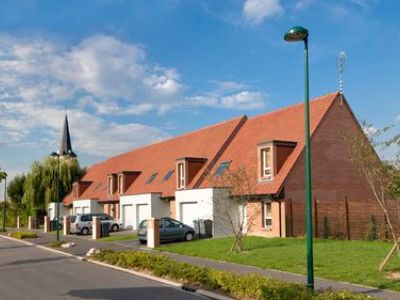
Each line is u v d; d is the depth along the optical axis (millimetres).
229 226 29016
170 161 42219
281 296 10328
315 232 24750
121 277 15625
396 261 15320
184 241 28344
